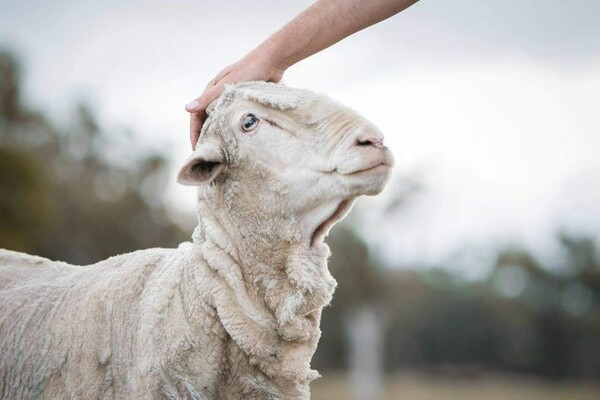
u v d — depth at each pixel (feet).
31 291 15.19
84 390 13.57
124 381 13.44
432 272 202.28
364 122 13.23
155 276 14.20
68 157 107.55
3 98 100.22
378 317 119.34
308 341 13.50
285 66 15.08
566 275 194.18
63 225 99.40
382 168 13.03
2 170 90.43
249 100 13.93
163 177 107.14
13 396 14.17
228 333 13.26
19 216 88.99
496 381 176.65
